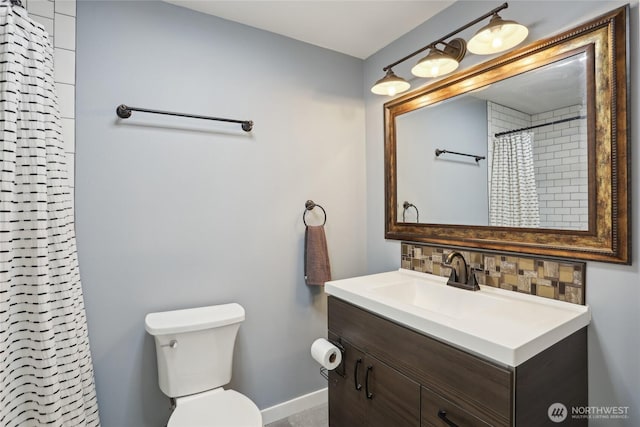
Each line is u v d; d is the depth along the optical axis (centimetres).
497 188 152
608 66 115
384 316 138
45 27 138
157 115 164
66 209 135
